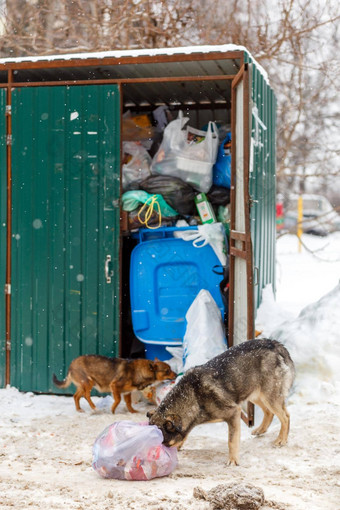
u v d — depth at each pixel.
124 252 8.78
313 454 5.57
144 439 5.09
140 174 8.27
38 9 12.97
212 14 12.52
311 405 6.56
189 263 7.99
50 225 7.94
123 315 8.79
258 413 6.73
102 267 7.85
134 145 8.42
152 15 12.48
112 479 5.06
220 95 9.62
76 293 7.89
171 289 8.00
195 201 8.18
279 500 4.45
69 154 7.89
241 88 6.83
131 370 7.18
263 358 5.86
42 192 7.95
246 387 5.71
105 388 7.23
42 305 7.96
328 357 7.00
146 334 8.02
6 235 8.05
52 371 7.92
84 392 7.25
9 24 13.24
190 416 5.42
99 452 5.12
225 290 7.93
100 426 6.73
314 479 4.98
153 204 7.95
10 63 7.98
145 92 9.41
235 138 7.26
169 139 8.18
